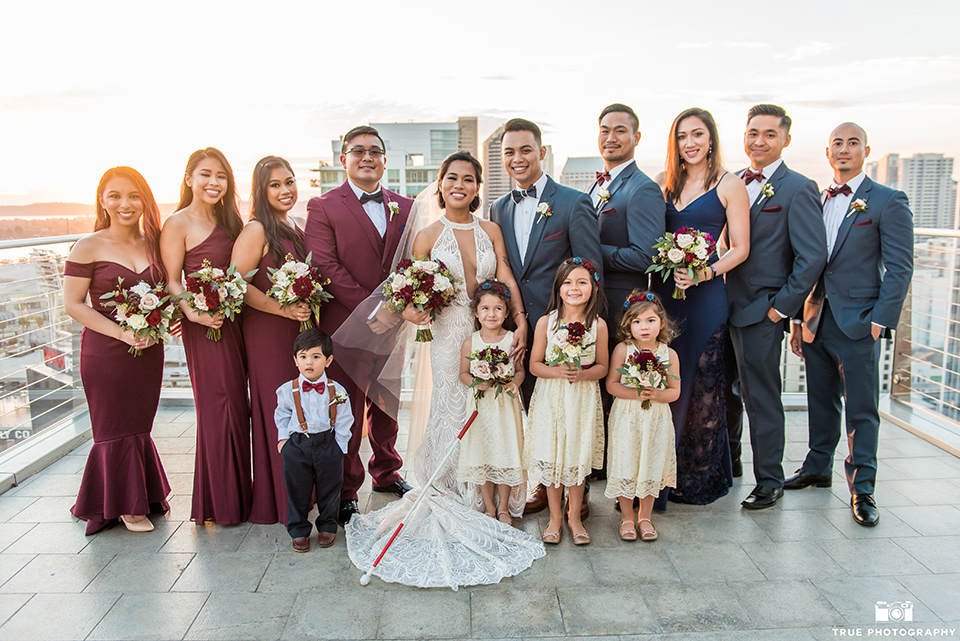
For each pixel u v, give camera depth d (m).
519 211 3.32
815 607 2.41
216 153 3.03
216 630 2.29
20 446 4.09
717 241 3.24
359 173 3.24
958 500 3.40
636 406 2.92
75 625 2.33
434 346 3.24
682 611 2.39
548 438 2.93
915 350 4.68
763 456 3.34
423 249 3.22
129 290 2.95
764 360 3.27
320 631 2.29
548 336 2.99
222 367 3.06
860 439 3.23
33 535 3.05
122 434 3.04
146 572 2.71
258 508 3.16
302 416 2.84
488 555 2.78
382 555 2.64
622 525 3.01
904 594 2.50
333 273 3.19
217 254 3.07
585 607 2.43
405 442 4.41
